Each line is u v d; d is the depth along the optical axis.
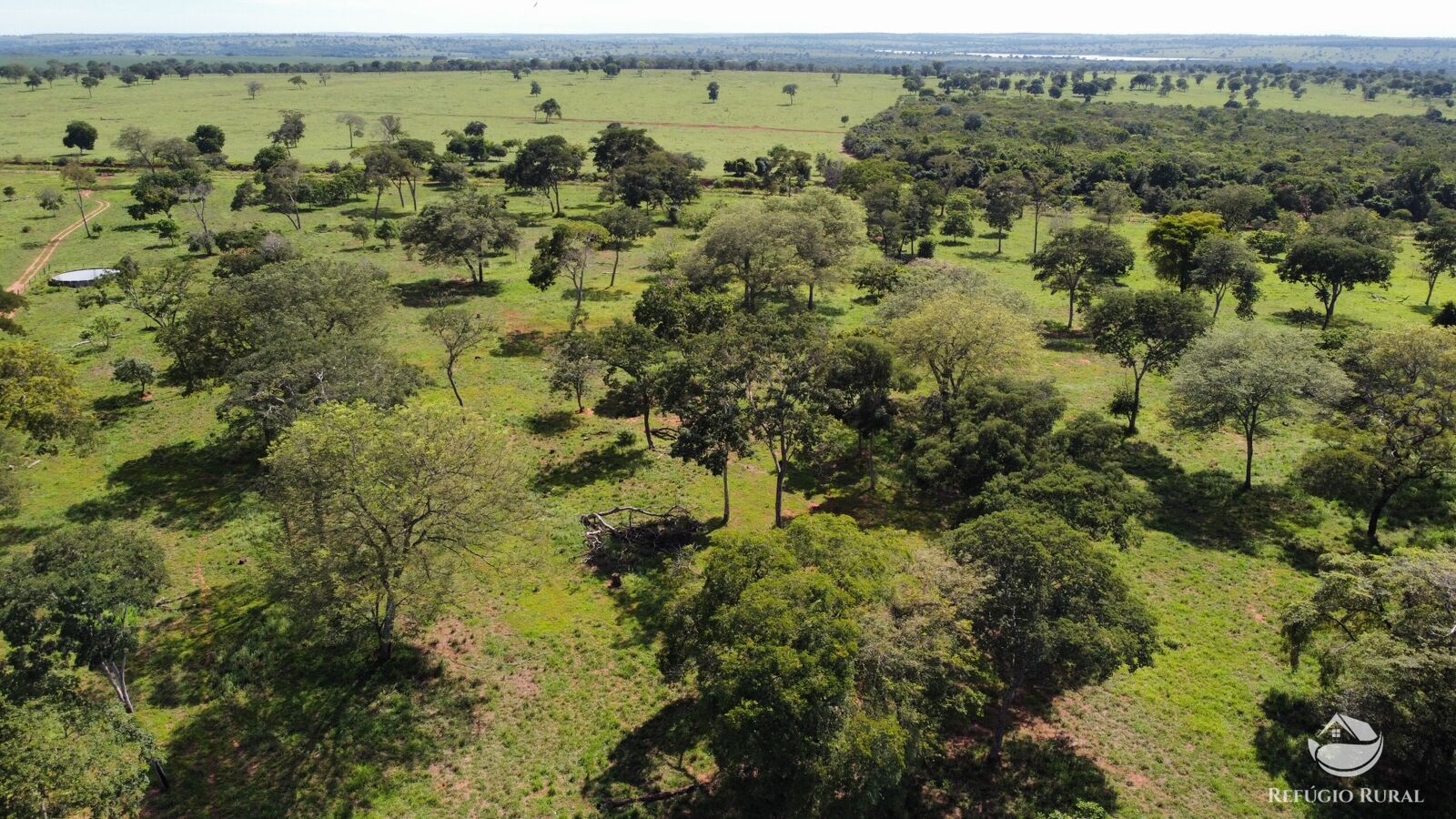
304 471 26.98
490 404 51.91
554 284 78.31
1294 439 48.31
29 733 19.14
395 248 88.75
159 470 43.00
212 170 126.00
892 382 43.53
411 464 27.39
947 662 23.94
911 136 162.88
